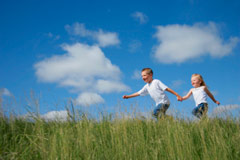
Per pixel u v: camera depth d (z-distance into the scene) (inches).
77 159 127.0
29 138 136.3
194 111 199.3
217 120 167.6
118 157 134.0
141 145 141.3
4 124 146.7
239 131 152.8
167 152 138.0
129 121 166.2
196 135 153.8
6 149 129.8
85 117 167.3
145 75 211.2
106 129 159.3
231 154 137.0
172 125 157.6
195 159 134.5
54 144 130.0
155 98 205.3
